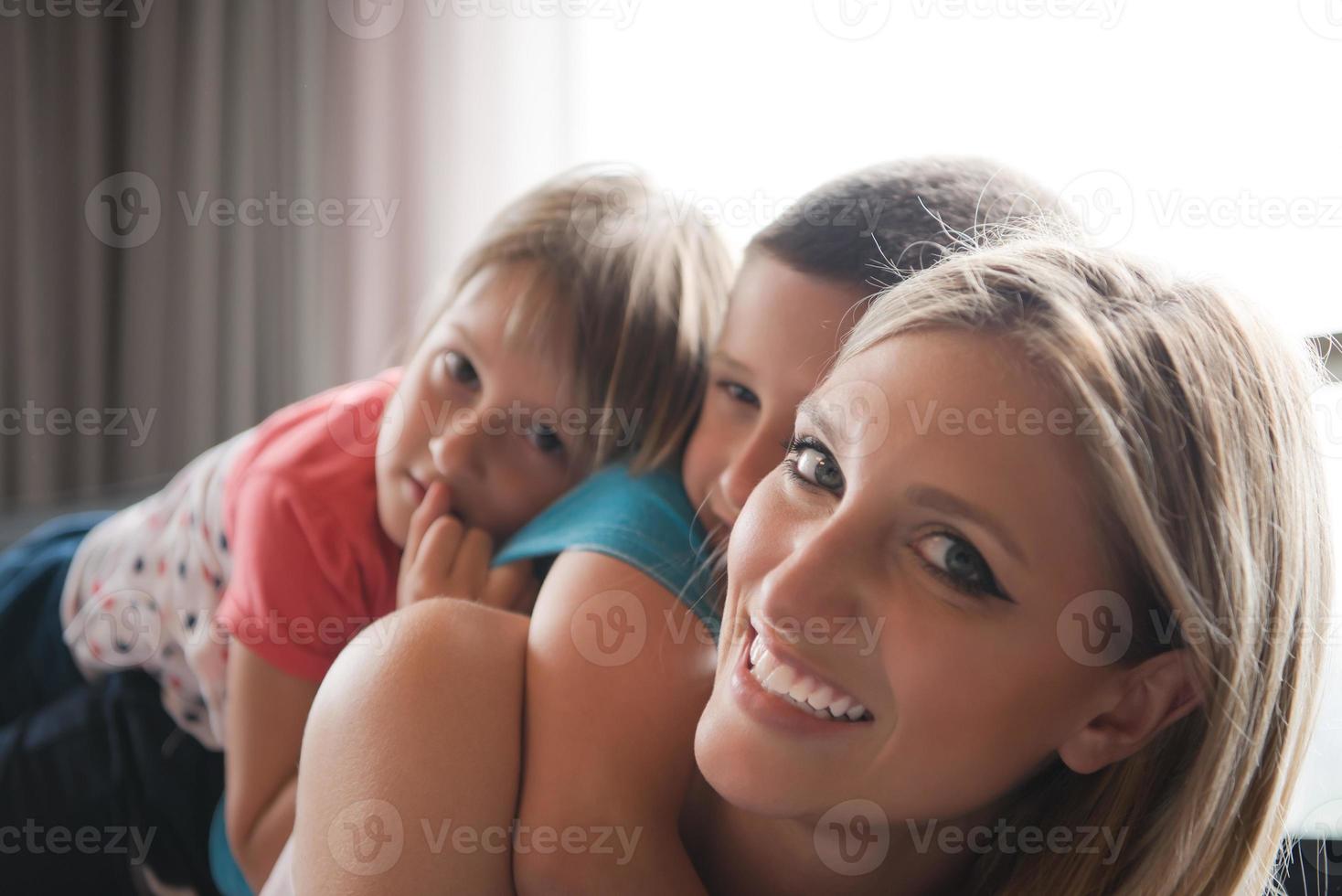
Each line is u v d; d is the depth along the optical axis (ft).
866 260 1.78
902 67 3.84
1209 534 1.34
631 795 1.54
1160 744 1.48
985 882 1.60
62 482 6.02
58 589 3.02
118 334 6.06
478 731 1.56
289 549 2.24
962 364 1.32
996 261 1.45
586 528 1.83
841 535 1.33
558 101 4.95
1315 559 1.51
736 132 4.37
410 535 2.15
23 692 2.99
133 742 2.62
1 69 5.81
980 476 1.26
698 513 1.90
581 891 1.47
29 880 2.51
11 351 5.90
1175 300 1.46
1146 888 1.49
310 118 5.65
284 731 2.19
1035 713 1.33
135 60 5.94
